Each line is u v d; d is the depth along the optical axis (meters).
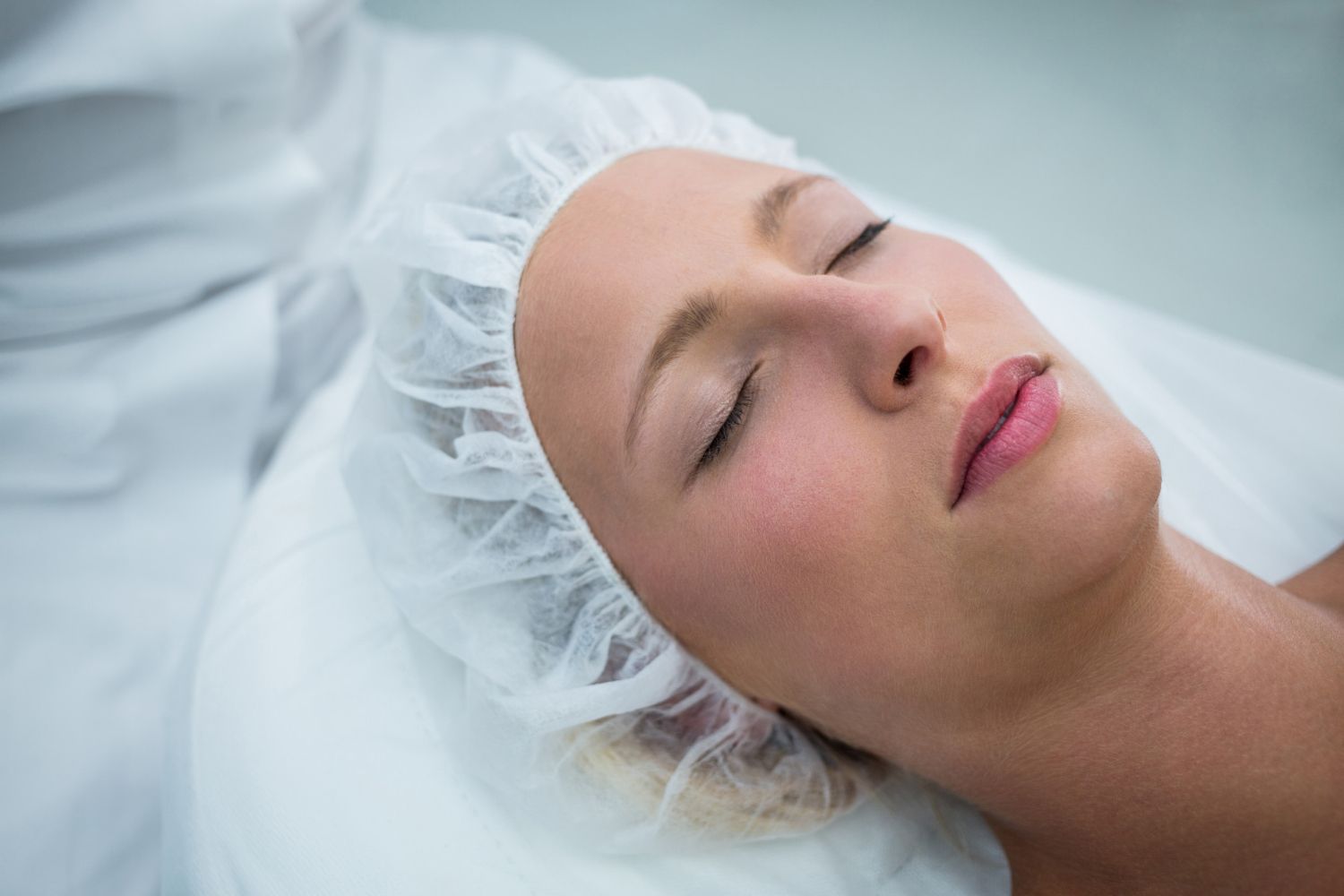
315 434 1.27
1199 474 1.21
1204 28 2.38
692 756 1.02
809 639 0.88
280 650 1.08
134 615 1.32
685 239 0.92
